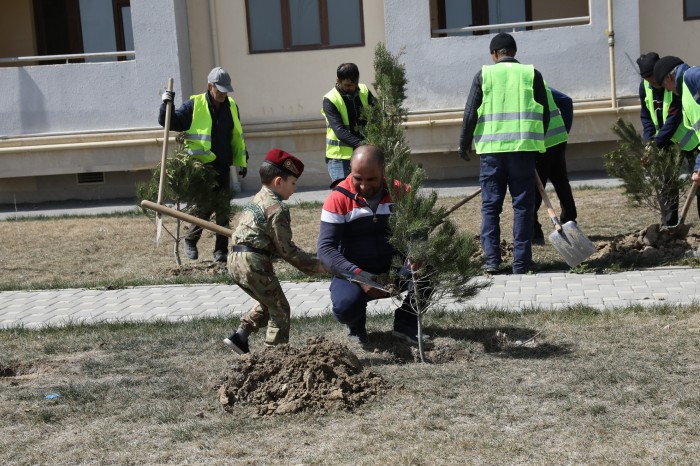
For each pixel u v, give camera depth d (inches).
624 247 359.3
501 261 351.3
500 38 340.2
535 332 253.4
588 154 637.3
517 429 182.2
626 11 605.6
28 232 502.6
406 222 222.5
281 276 359.6
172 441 183.3
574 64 614.5
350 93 367.2
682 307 266.8
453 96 622.2
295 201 576.1
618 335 244.8
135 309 316.8
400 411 194.9
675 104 365.7
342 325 270.5
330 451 173.9
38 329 287.3
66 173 630.5
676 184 359.6
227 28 653.3
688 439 172.4
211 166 386.0
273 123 652.7
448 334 256.2
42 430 193.5
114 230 497.0
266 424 190.4
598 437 175.6
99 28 693.3
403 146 272.5
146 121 626.8
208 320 285.9
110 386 221.5
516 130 330.0
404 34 620.1
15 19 692.1
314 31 652.7
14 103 626.8
